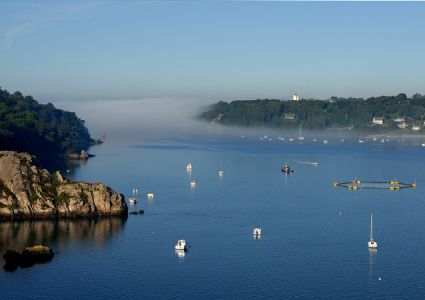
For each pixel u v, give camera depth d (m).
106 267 196.75
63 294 174.88
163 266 198.88
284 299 172.62
